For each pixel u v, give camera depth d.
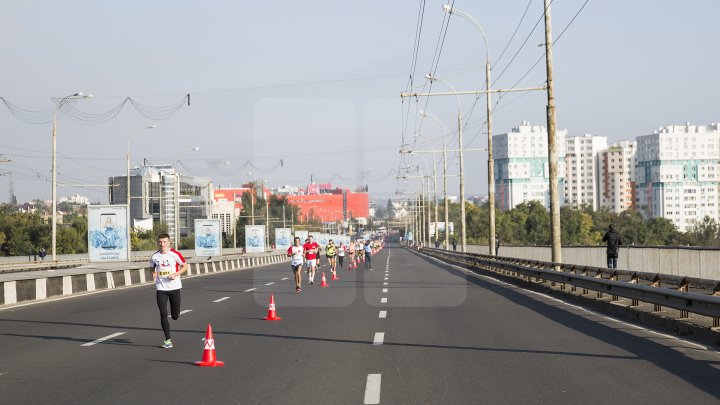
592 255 41.91
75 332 17.80
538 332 16.72
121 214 49.00
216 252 68.62
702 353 13.41
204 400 9.72
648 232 149.00
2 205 126.75
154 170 153.00
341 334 16.56
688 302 16.05
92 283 34.84
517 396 9.75
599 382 10.67
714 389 10.12
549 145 34.94
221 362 12.57
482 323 18.67
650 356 13.09
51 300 28.89
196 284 39.47
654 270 33.34
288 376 11.38
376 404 9.34
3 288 26.61
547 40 34.31
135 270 41.03
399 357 13.16
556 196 35.00
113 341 15.98
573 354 13.38
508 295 28.88
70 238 107.12
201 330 17.78
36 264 66.94
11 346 15.38
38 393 10.37
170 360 13.17
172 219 154.38
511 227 165.38
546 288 30.28
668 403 9.26
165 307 14.83
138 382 11.06
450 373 11.51
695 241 143.62
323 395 9.93
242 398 9.81
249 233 88.00
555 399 9.55
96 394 10.24
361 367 12.12
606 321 19.12
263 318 20.47
